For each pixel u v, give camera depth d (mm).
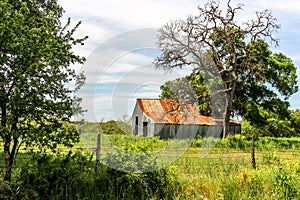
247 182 7746
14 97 6242
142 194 7074
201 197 6965
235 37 32656
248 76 36531
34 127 6750
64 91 7227
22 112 6574
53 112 6945
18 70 6488
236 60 32281
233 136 26953
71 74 7340
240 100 37656
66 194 6574
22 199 6180
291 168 9547
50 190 6676
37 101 6551
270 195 7273
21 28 6461
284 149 21281
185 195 7266
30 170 6539
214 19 30922
